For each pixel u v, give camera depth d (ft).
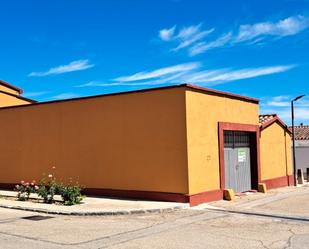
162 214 43.09
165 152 50.19
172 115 49.83
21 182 58.34
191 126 49.57
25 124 64.13
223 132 57.16
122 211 43.04
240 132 63.05
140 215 42.63
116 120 54.39
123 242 30.58
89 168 56.80
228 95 57.93
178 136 49.32
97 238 31.91
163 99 50.52
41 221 39.58
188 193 48.44
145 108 51.93
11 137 65.77
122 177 53.57
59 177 59.88
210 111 53.72
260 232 34.35
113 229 35.40
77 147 58.08
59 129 60.18
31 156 63.26
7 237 32.32
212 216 41.98
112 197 53.67
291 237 32.45
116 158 54.19
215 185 53.47
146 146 51.70
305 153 114.21
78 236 32.63
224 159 57.82
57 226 36.91
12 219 40.70
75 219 40.57
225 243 30.40
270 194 62.18
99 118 56.03
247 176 63.98
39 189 51.78
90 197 54.03
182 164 48.91
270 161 72.02
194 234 33.42
